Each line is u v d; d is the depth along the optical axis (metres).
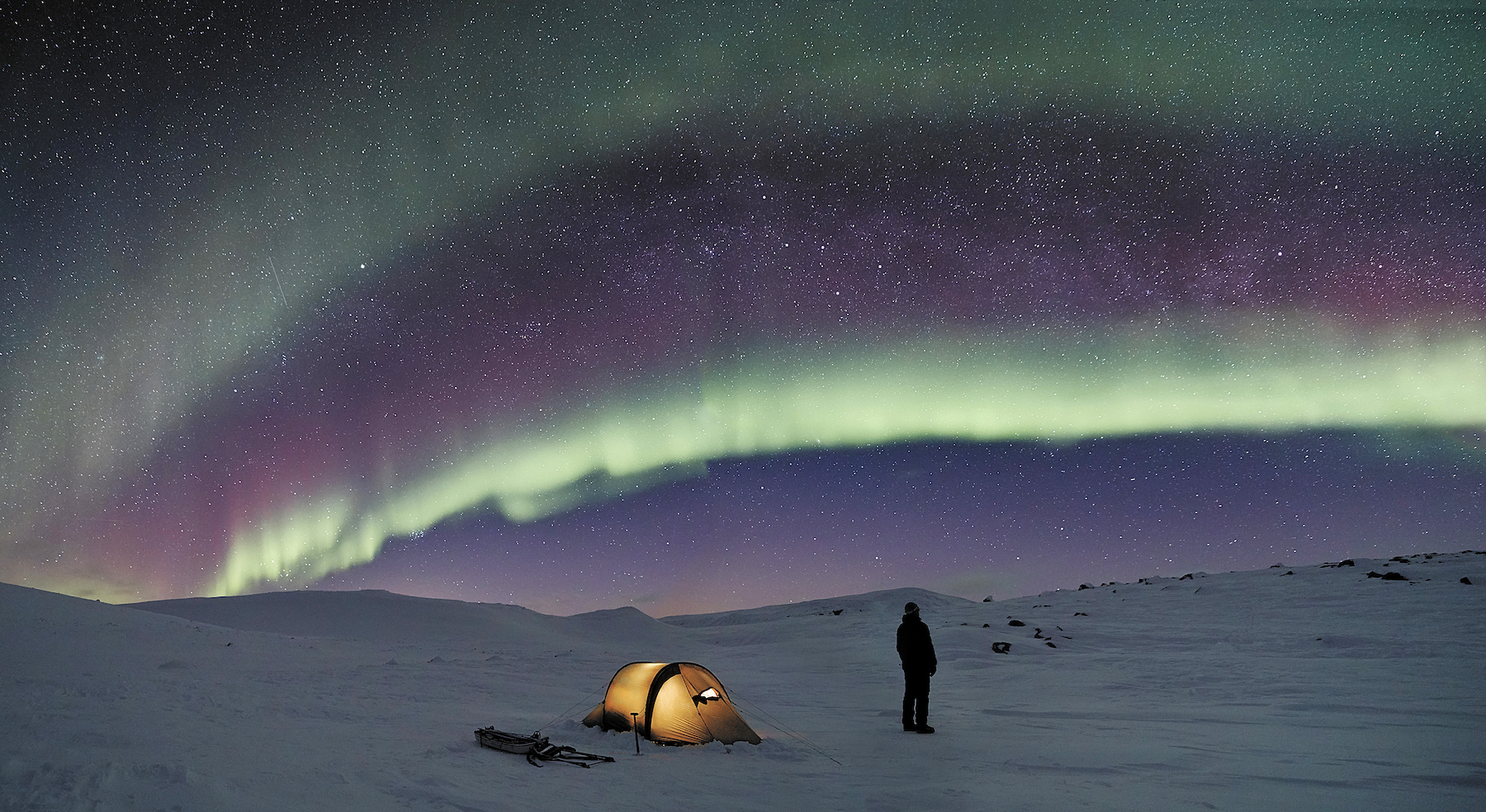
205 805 5.41
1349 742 8.90
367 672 19.06
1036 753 8.76
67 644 20.73
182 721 9.35
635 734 9.70
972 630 26.94
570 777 7.50
